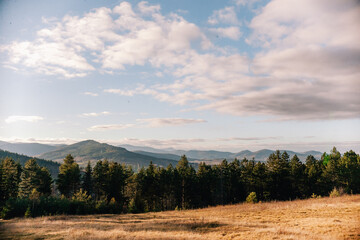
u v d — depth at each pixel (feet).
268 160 227.81
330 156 234.38
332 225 55.21
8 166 195.83
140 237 51.70
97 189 212.43
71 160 208.74
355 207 81.00
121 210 153.69
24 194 185.57
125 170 241.55
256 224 66.39
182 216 98.63
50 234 58.39
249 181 222.48
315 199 135.74
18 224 77.92
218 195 235.61
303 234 48.49
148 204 207.92
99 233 56.65
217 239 50.06
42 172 209.67
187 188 215.31
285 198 212.02
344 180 202.28
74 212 131.23
